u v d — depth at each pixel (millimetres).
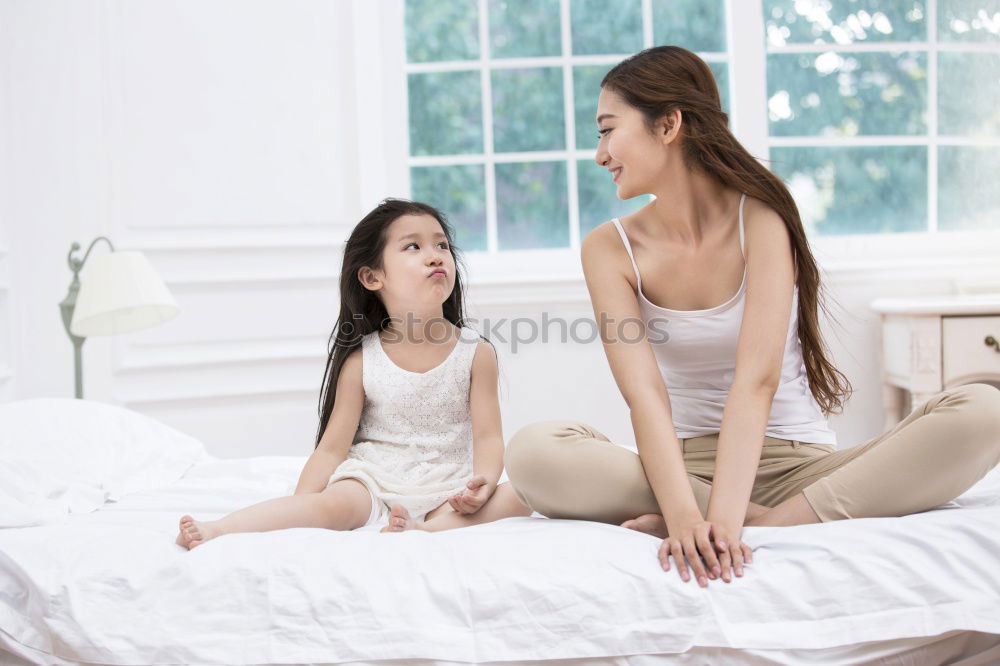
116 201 2770
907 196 3117
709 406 1305
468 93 3055
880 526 964
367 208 2930
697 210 1286
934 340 2514
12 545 987
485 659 886
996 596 901
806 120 3088
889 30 3094
